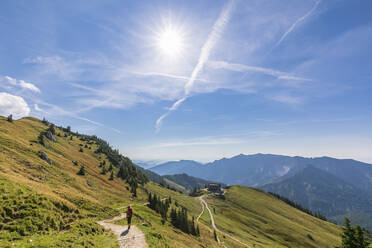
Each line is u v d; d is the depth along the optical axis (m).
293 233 140.88
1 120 114.56
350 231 58.66
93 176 115.06
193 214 120.56
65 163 105.44
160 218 70.44
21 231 20.28
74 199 42.00
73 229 25.25
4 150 63.16
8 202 23.34
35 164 65.56
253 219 151.38
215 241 79.69
